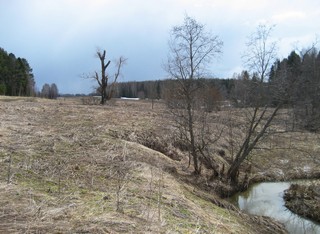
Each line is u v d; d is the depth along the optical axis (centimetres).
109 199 779
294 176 2053
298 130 1708
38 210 631
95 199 762
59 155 1115
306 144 2370
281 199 1644
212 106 1911
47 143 1236
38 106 2783
